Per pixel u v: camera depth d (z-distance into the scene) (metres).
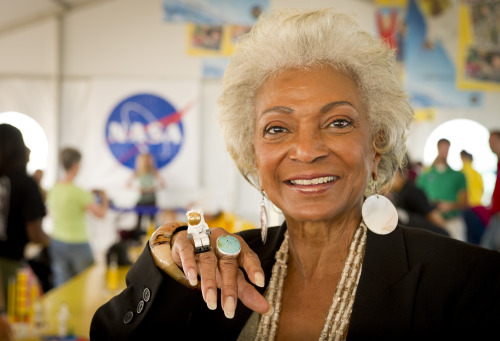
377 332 0.96
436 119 8.37
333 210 0.98
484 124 8.32
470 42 8.26
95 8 8.48
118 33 8.49
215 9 8.37
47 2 8.10
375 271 1.00
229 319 1.10
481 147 8.48
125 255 4.01
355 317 0.98
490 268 0.93
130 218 8.33
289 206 1.00
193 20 8.37
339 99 0.97
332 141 0.96
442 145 7.14
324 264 1.08
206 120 8.53
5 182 3.26
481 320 0.91
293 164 0.98
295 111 0.97
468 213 6.84
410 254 1.01
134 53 8.49
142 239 4.74
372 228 1.02
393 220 1.02
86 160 8.47
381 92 1.02
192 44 8.47
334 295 1.04
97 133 8.47
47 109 8.41
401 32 8.27
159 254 1.01
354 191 0.98
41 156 8.42
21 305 2.54
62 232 4.97
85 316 2.68
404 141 1.09
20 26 8.34
